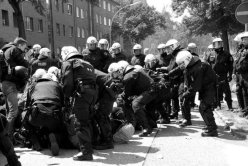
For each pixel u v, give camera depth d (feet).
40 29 130.72
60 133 22.17
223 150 21.34
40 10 91.97
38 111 20.77
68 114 21.50
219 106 36.52
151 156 20.39
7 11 106.01
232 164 18.63
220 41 35.65
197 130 27.53
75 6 167.63
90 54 33.91
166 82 29.19
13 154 15.80
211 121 25.04
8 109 22.88
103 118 22.27
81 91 19.36
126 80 25.31
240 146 22.16
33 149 22.18
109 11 226.58
